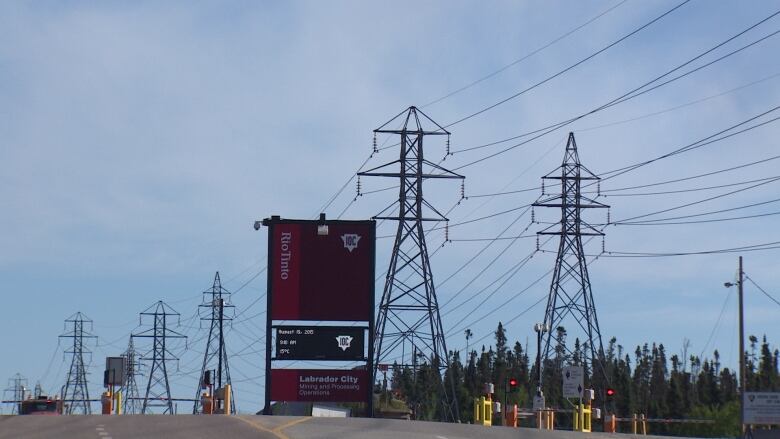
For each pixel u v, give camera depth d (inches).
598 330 2512.3
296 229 1884.8
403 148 2267.5
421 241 2255.2
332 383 1849.2
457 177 2289.6
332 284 1872.5
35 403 2208.4
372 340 1860.2
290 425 1139.3
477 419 1733.5
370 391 1846.7
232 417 1245.1
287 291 1867.6
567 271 2546.8
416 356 2223.2
